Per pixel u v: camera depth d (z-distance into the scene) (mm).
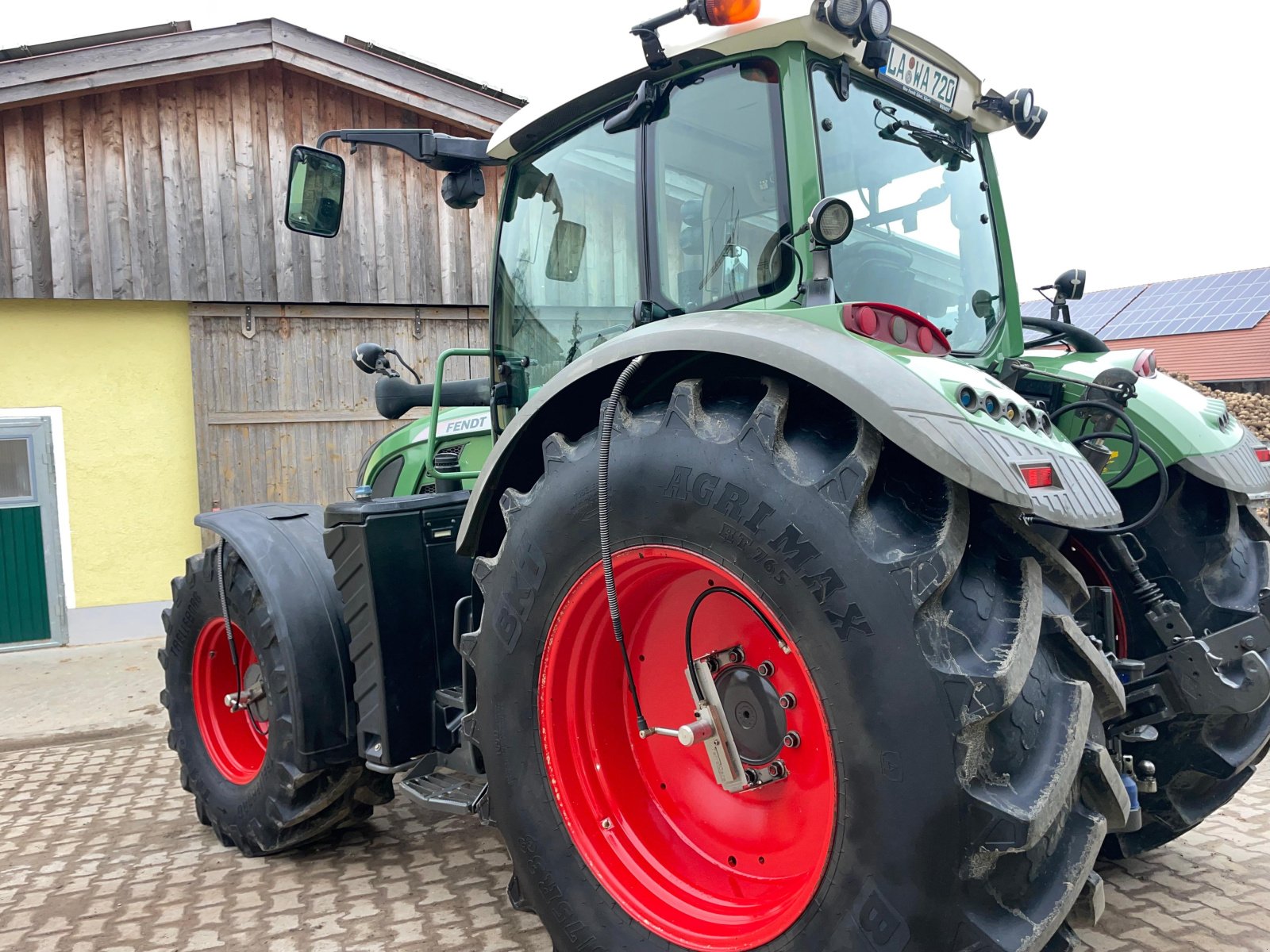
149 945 2455
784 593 1565
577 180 2521
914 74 2355
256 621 2914
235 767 3230
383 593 2623
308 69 7105
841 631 1496
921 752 1420
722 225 2158
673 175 2242
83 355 6938
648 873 1948
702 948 1752
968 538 1586
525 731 2018
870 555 1479
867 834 1482
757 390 1795
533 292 2688
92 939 2506
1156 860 2709
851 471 1535
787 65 2037
